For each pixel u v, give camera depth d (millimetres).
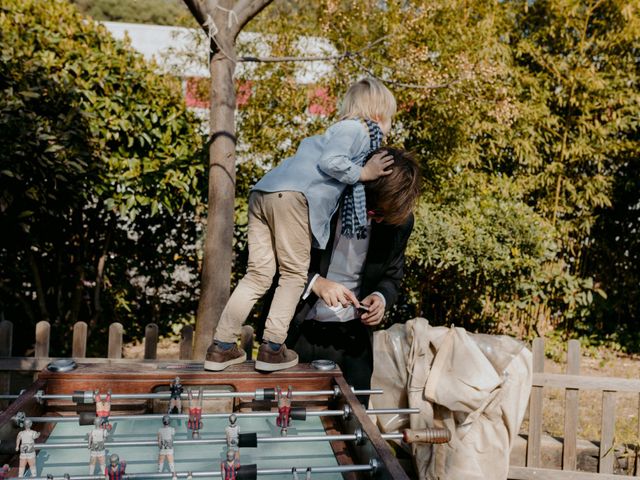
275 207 2346
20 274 5395
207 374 2299
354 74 5438
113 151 5051
